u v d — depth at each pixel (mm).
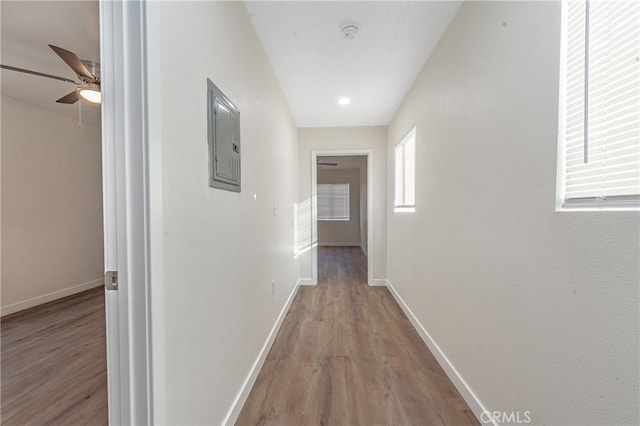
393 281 3701
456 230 1757
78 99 2469
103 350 2221
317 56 2271
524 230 1146
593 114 895
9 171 3199
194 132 1068
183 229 984
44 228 3547
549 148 1017
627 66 799
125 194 799
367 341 2396
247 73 1734
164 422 862
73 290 3895
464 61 1652
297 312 3105
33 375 1878
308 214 4230
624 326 764
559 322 973
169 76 904
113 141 801
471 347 1566
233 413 1441
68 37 2025
